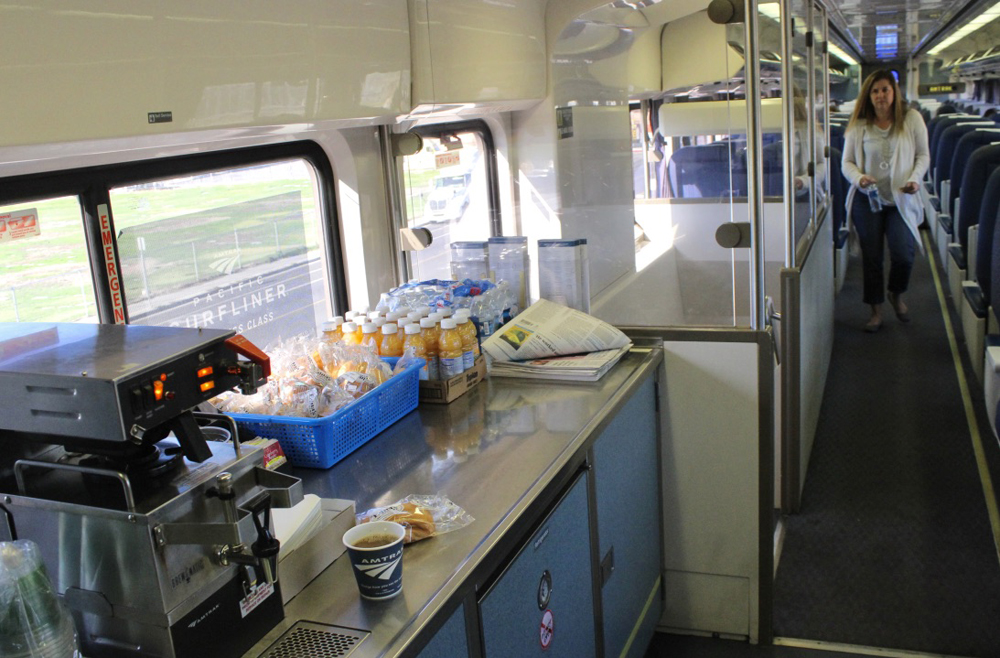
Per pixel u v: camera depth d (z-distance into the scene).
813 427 4.39
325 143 2.44
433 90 2.33
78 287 1.80
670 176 2.67
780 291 3.52
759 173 2.59
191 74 1.57
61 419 1.21
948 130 8.84
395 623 1.40
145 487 1.29
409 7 2.22
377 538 1.48
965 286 5.31
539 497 1.79
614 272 2.82
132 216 1.90
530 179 2.88
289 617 1.44
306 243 2.48
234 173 2.18
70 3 1.34
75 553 1.28
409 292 2.57
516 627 1.76
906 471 4.05
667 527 2.92
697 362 2.76
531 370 2.56
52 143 1.34
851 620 2.94
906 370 5.53
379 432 2.19
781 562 3.33
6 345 1.35
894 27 11.08
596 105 2.74
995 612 2.91
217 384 1.34
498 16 2.58
